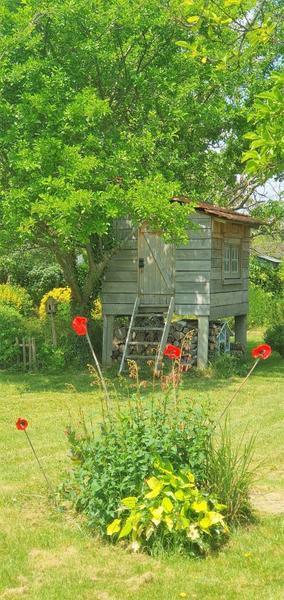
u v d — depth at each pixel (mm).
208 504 6949
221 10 7199
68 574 6082
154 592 5734
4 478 9164
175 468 6961
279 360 22875
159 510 6488
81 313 20766
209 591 5754
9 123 17922
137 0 18969
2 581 5949
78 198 16219
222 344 21688
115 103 20641
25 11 17812
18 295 29375
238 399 15680
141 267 20203
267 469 9547
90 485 7156
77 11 18109
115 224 20188
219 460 7176
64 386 17297
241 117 25453
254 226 23531
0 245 18359
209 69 22438
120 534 6605
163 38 20375
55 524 7285
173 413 7379
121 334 20969
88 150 18109
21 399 15742
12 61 18188
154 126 20688
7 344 19516
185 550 6512
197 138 24938
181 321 21234
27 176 17484
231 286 21812
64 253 19906
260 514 7516
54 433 12172
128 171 18188
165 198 17203
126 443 7031
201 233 19703
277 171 6469
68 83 18062
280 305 24812
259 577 6004
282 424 12891
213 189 28703
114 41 19703
